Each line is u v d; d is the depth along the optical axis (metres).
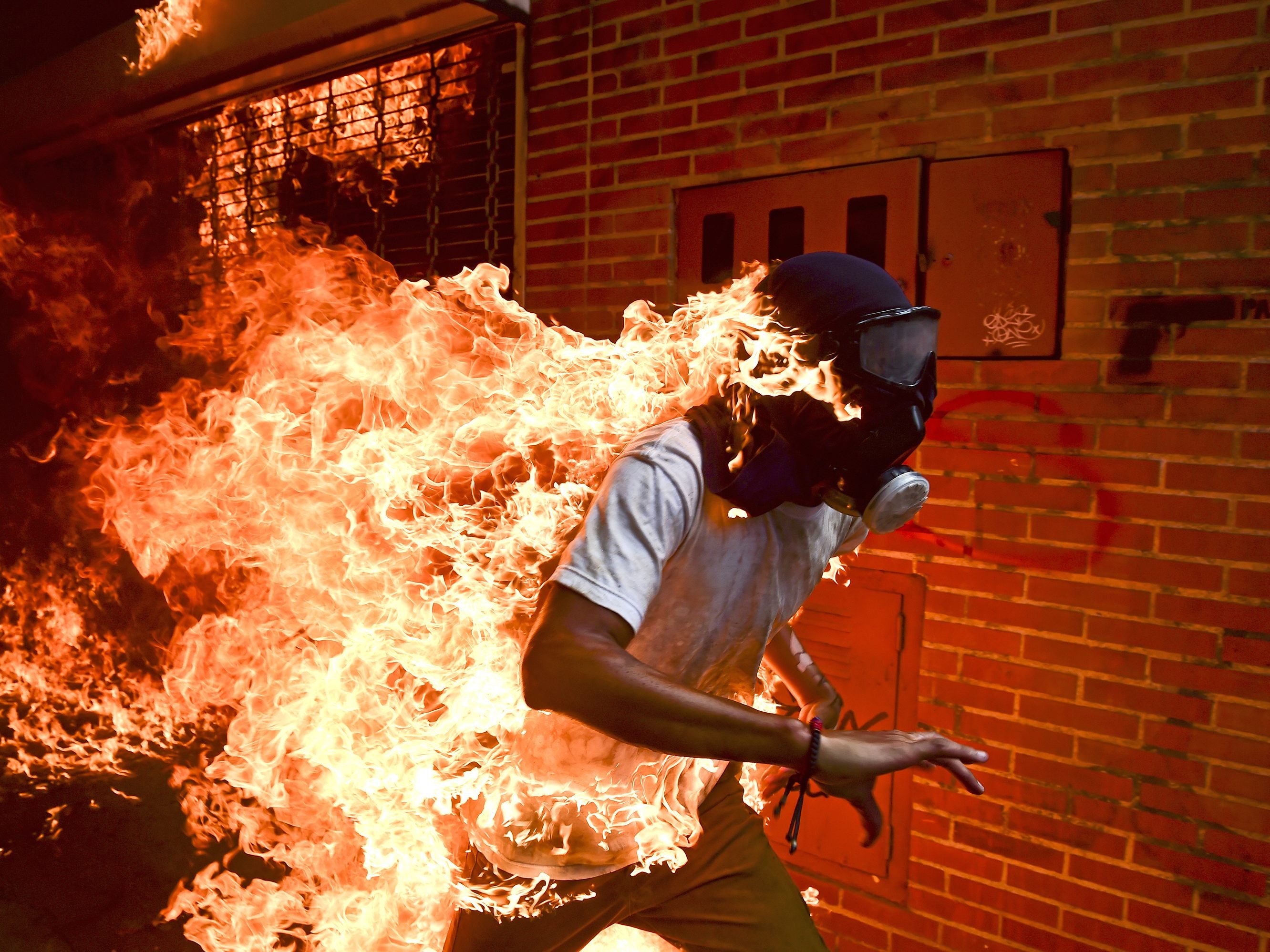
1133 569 2.31
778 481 1.39
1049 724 2.45
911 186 2.59
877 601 2.72
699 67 3.00
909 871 2.69
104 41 4.93
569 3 3.31
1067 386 2.39
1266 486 2.13
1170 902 2.28
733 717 1.24
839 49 2.71
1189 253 2.21
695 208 3.05
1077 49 2.33
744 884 1.87
